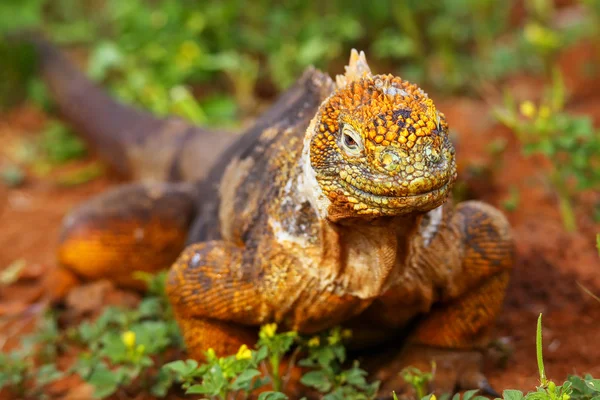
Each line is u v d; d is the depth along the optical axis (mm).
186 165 11219
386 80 5855
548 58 12633
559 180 9555
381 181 5512
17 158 13789
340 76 6418
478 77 14023
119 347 7480
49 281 9594
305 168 6262
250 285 6828
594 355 7461
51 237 11430
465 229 7012
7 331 9211
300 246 6512
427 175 5465
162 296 8523
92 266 9250
